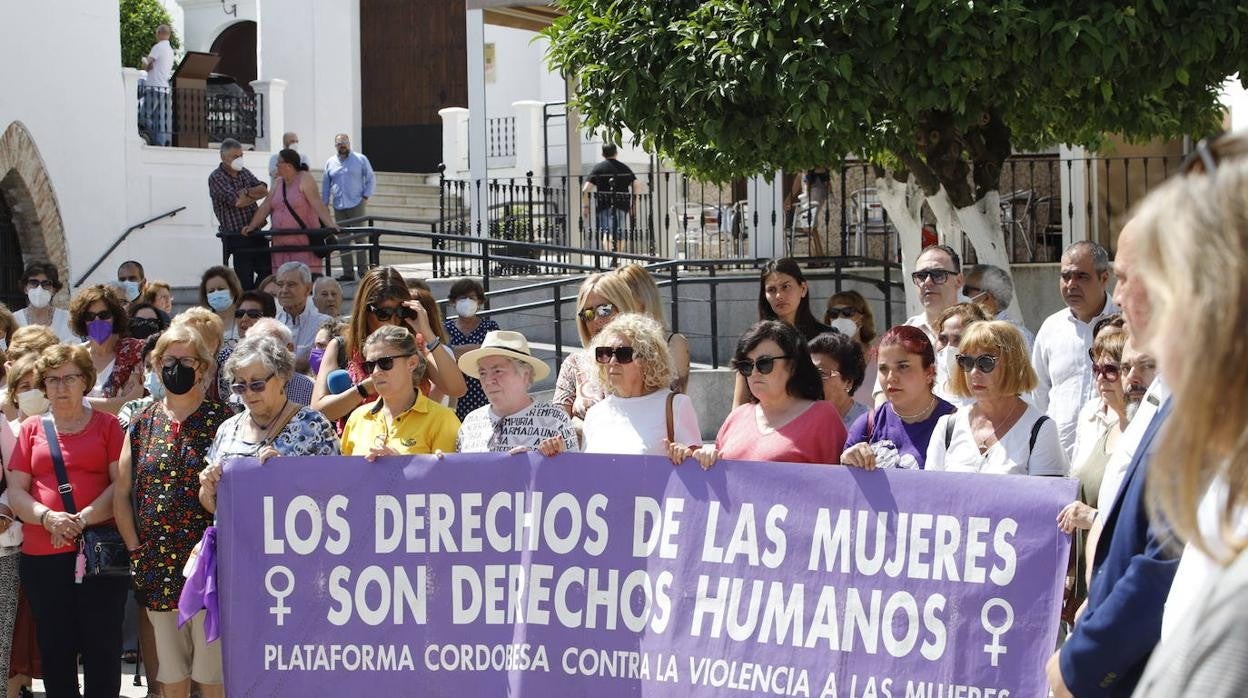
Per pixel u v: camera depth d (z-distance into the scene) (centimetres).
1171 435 177
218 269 999
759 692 489
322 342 835
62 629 625
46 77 1538
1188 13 795
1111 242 1333
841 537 485
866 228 1297
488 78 2342
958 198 917
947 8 771
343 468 534
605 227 1488
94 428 628
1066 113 955
